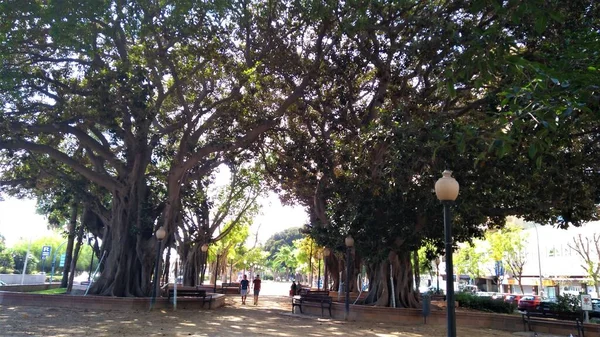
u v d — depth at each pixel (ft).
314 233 82.33
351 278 110.93
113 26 56.29
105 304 60.95
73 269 85.35
